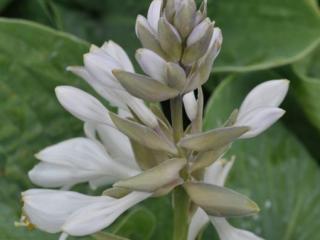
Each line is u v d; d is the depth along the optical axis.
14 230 0.34
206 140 0.24
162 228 0.36
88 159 0.26
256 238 0.27
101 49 0.25
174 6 0.23
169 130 0.25
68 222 0.24
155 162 0.25
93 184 0.28
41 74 0.37
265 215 0.39
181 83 0.23
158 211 0.36
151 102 0.24
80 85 0.37
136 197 0.25
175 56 0.24
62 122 0.37
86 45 0.37
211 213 0.25
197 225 0.28
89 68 0.25
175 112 0.25
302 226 0.39
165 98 0.24
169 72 0.23
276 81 0.26
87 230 0.24
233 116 0.25
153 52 0.23
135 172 0.27
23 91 0.37
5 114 0.36
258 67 0.38
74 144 0.26
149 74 0.23
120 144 0.27
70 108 0.26
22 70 0.37
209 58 0.24
